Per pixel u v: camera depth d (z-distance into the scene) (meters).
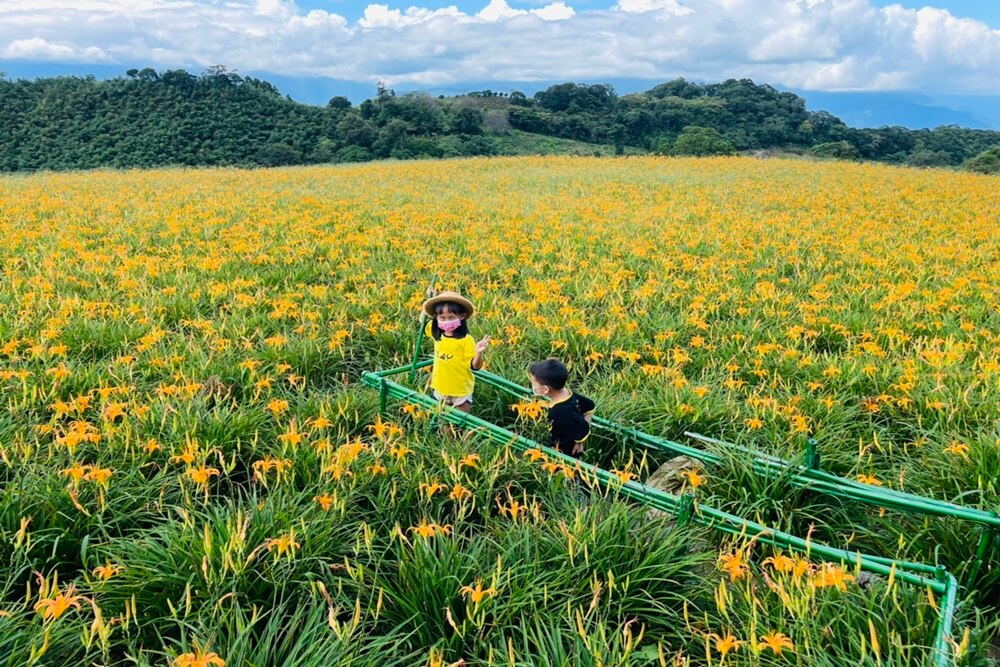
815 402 4.91
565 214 14.59
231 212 13.98
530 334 6.46
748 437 4.53
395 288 8.15
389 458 3.96
